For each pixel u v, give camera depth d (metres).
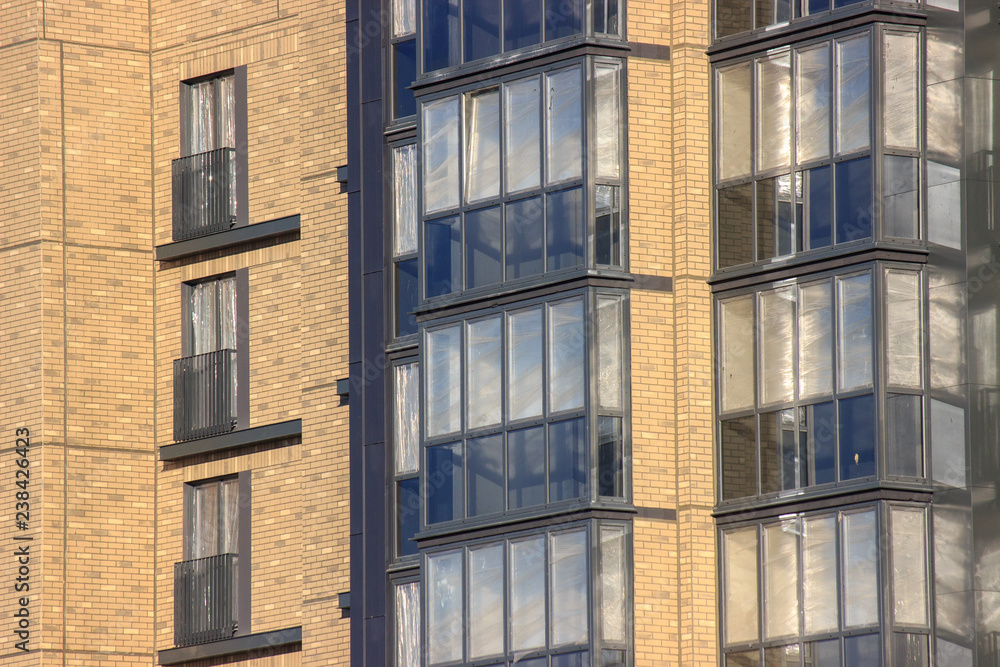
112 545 104.06
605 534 89.50
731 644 89.25
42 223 105.19
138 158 107.50
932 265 89.19
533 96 93.38
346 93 102.50
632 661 88.88
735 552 89.75
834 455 88.56
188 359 105.25
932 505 87.56
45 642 101.94
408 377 96.69
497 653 90.38
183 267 106.44
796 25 91.62
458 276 93.94
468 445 92.50
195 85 107.75
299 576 100.62
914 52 90.31
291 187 103.94
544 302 91.88
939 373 88.56
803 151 90.94
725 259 91.94
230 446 103.12
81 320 105.25
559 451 90.56
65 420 104.19
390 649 94.94
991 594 87.19
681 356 91.31
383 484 96.44
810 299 90.00
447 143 95.06
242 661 101.69
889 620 86.44
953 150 90.06
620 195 92.12
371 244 98.50
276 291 103.75
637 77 93.00
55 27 107.00
